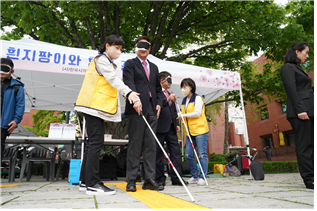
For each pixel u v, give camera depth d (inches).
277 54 300.5
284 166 328.8
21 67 133.6
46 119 665.0
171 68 168.6
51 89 205.5
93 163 83.9
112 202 62.7
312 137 94.5
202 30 330.6
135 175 91.1
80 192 93.1
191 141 133.3
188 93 139.8
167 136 127.4
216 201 62.2
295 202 59.9
